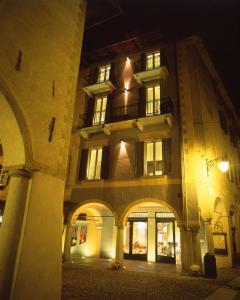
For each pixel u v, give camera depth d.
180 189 12.98
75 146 17.09
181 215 12.48
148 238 16.36
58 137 6.85
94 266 13.06
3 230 5.12
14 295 4.76
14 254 5.02
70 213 15.24
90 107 17.53
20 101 5.64
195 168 12.72
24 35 6.02
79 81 19.23
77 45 8.30
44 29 6.80
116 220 13.88
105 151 15.70
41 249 5.60
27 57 6.04
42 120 6.30
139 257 16.39
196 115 14.44
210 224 12.44
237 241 17.30
